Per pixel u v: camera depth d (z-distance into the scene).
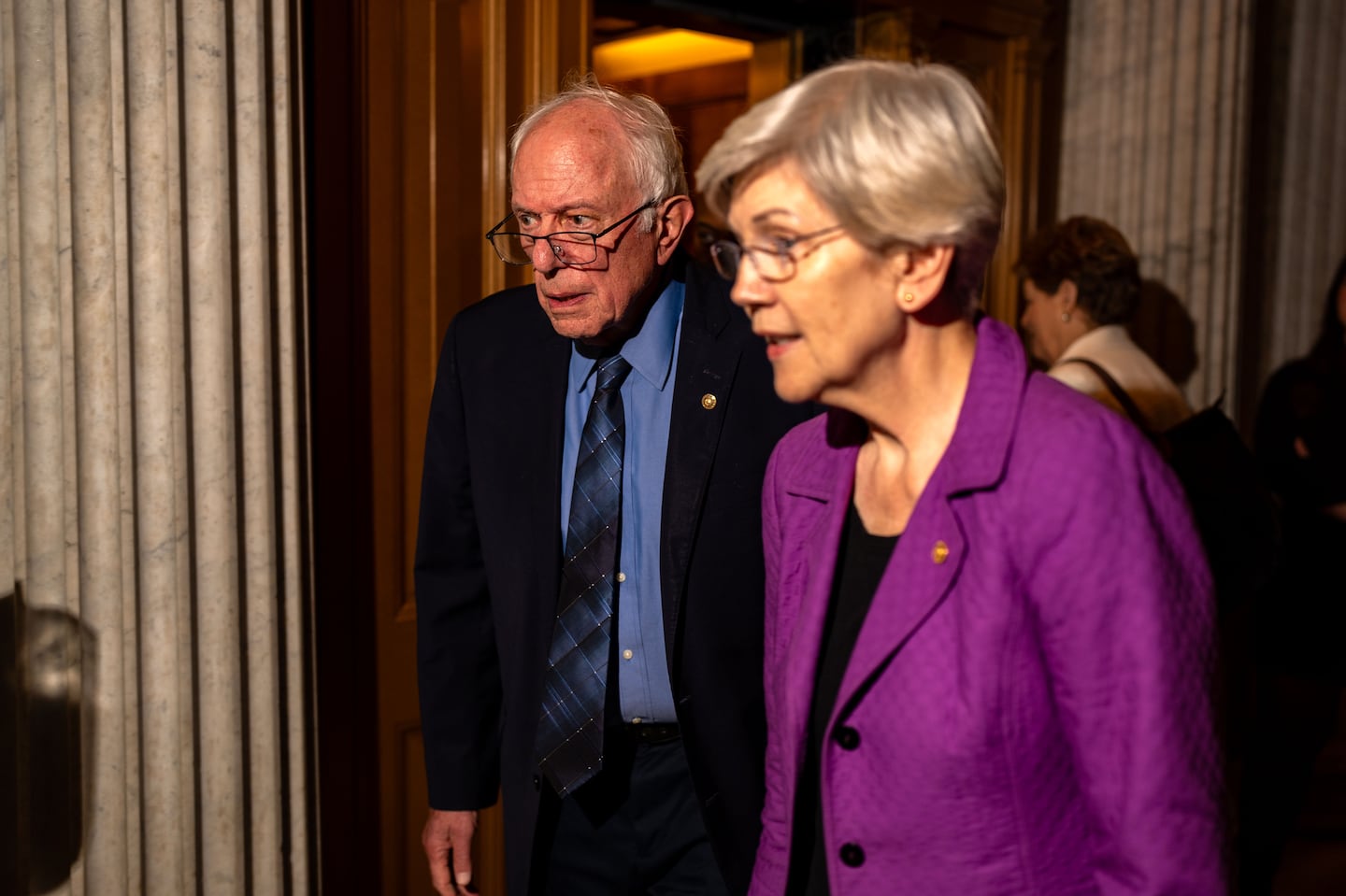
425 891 2.44
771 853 1.17
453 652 1.78
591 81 1.89
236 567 1.85
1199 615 0.93
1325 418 3.00
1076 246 2.59
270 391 1.88
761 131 0.94
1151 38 3.58
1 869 1.83
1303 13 4.49
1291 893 3.19
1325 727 3.09
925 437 1.04
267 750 1.92
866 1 3.21
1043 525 0.92
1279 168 4.54
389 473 2.32
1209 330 3.61
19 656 1.81
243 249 1.84
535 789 1.62
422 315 2.34
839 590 1.12
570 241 1.50
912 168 0.90
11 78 1.73
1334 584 2.96
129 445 1.75
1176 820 0.90
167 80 1.73
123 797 1.81
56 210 1.75
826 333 0.96
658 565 1.59
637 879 1.65
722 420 1.58
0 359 1.79
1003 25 3.49
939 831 0.98
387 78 2.24
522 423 1.66
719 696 1.56
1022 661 0.95
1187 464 2.17
